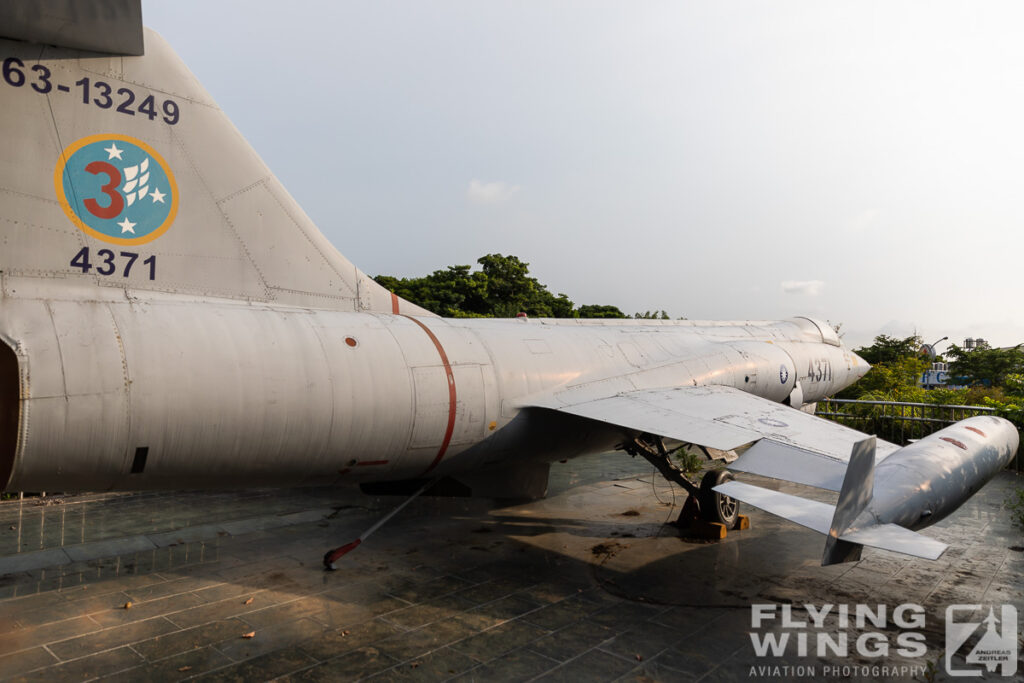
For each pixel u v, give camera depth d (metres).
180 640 4.58
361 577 5.91
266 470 4.82
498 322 7.10
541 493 8.06
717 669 4.25
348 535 7.21
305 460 4.95
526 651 4.48
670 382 7.73
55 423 3.81
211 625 4.84
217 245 5.09
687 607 5.30
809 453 5.25
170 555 6.45
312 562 6.30
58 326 4.00
